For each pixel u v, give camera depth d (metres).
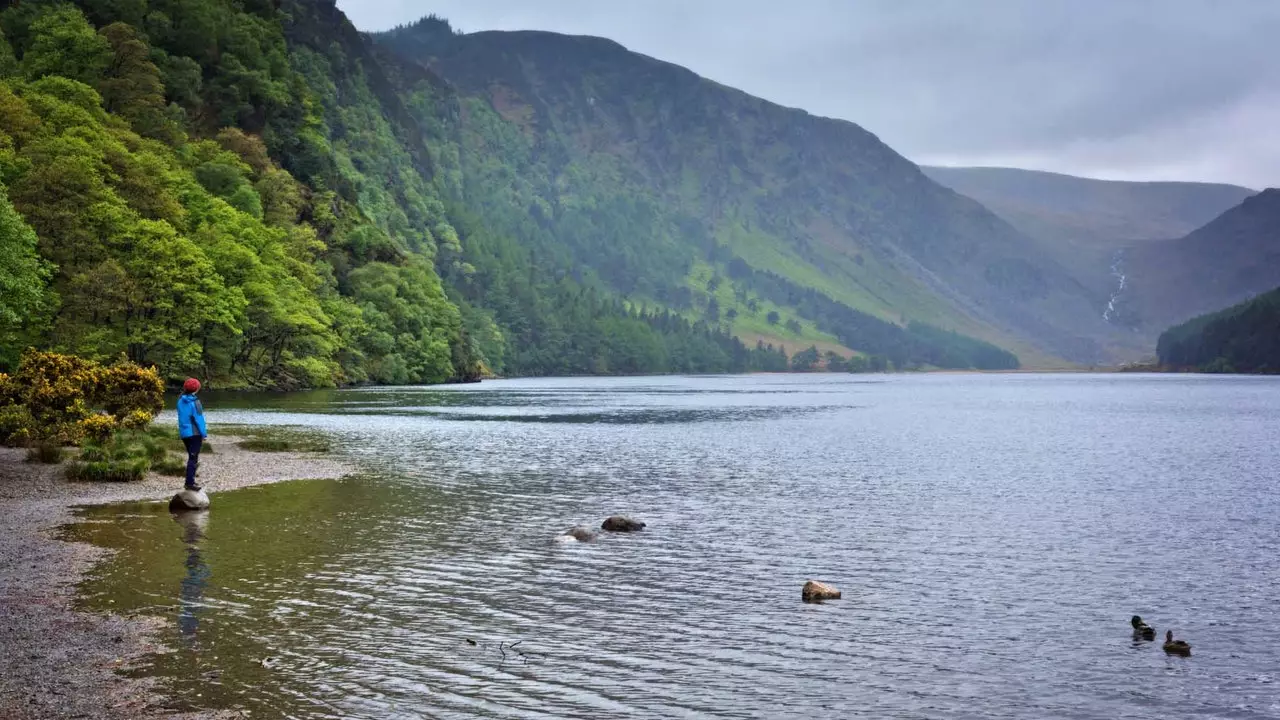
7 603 19.05
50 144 96.75
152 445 44.41
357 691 14.53
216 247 113.81
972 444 66.81
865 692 15.23
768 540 28.39
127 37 156.25
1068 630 19.06
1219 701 15.15
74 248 88.62
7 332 73.81
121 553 23.94
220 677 14.97
